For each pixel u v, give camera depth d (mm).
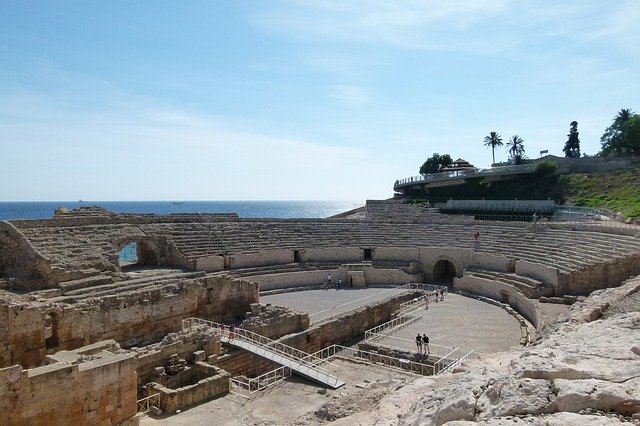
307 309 46562
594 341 12375
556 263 47719
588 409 8156
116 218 50656
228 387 28922
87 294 37656
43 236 42094
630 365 9422
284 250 59938
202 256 52375
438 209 86375
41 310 29453
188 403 26781
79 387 21469
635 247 41219
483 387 9891
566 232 55750
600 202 75938
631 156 95250
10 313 28031
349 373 31516
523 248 56406
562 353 10914
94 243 45000
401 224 72562
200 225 58750
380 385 18172
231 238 58969
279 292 53906
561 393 8500
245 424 23859
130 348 33562
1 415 19188
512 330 38562
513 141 126188
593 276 41594
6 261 39250
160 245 51656
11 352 28062
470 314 44375
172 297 38688
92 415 21922
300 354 37719
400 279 59594
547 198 87125
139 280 43312
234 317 44500
